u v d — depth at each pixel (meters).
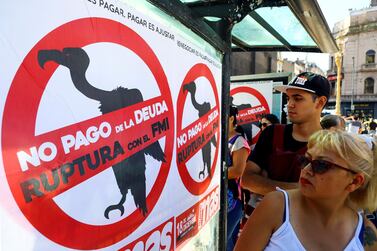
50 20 1.03
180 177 1.92
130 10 1.43
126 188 1.42
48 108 1.04
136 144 1.48
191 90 2.04
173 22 1.80
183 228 1.98
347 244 1.49
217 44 2.38
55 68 1.06
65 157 1.11
